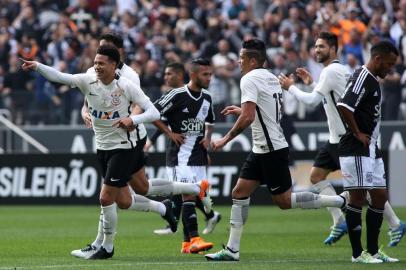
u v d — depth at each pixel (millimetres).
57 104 49531
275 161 22047
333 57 27531
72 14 58656
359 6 51906
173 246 26953
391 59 20953
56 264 21453
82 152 48031
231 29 53844
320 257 23328
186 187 24719
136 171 24094
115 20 57188
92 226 34844
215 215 30719
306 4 53062
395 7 52688
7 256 23953
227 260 22219
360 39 49219
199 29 56062
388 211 26547
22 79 53656
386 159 43844
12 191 48062
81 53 55406
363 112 21141
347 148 21344
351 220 21469
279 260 22391
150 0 60438
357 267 20297
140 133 23578
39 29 58281
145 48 54281
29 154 47906
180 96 26484
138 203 24219
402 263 21266
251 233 31391
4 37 57469
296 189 44656
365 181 21172
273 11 54531
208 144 27516
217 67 49062
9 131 49781
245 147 46969
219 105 47062
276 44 52156
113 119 22156
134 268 20234
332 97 27203
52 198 47438
